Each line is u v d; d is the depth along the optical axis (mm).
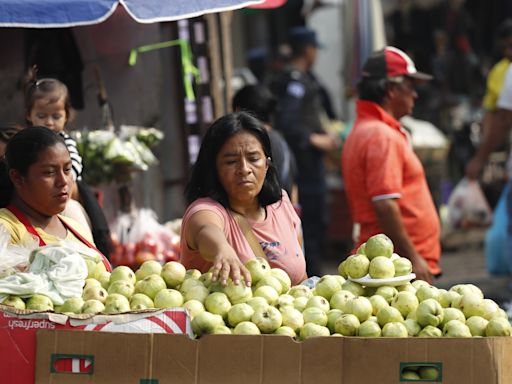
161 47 24344
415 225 19766
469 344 11484
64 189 14211
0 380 11617
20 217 14227
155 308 12242
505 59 30797
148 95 24484
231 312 12422
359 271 13258
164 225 24078
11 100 20984
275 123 31234
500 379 11500
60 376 11578
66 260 12680
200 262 14469
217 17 26391
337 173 41156
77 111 21969
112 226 22156
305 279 15414
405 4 46719
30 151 14008
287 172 22750
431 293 12891
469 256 38781
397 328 12242
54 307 12398
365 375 11500
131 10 16719
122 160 20594
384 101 19953
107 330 11648
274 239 14992
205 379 11492
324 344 11531
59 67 21234
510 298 29547
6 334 11648
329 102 37875
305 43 33906
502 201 31016
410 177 19766
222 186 14742
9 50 20969
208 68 25078
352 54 30141
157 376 11516
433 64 45969
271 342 11516
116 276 13258
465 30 47500
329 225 40312
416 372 11648
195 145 25375
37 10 16781
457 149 43656
